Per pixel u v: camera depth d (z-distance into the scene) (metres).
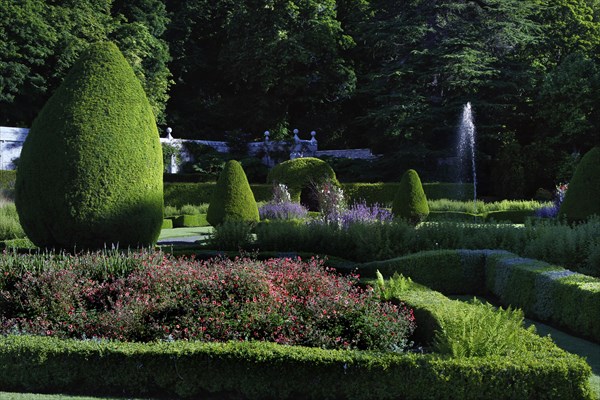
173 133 38.53
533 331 4.80
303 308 5.68
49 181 9.33
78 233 9.44
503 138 32.50
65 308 5.84
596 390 4.51
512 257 8.69
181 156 34.88
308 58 36.69
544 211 18.59
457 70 30.22
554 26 32.72
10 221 13.64
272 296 5.61
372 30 33.41
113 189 9.49
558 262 9.35
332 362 4.29
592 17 32.78
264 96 38.44
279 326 5.41
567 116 30.08
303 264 6.83
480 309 4.85
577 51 30.50
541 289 7.24
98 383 4.56
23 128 28.50
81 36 31.97
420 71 32.44
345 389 4.25
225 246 11.88
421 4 33.19
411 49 33.31
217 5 40.19
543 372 4.00
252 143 37.25
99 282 6.60
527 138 34.03
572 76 29.11
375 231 11.05
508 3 30.95
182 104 40.06
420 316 5.82
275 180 25.11
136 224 9.73
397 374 4.17
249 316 5.48
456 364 4.07
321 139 39.78
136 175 9.73
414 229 11.31
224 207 15.91
